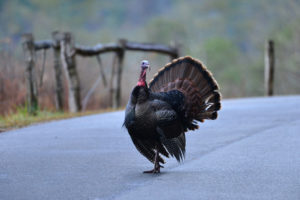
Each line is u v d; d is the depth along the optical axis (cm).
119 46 5741
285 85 12481
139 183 2430
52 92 5484
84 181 2467
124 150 3198
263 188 2302
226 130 3866
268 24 15350
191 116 2903
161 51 6412
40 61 5456
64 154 3081
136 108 2589
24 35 4806
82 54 5256
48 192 2280
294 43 12938
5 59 5425
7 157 2997
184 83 2922
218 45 15225
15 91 5234
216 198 2170
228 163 2797
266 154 2992
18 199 2181
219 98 2939
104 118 4631
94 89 5978
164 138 2633
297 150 3081
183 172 2638
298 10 13688
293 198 2155
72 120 4534
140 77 2633
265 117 4484
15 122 4391
